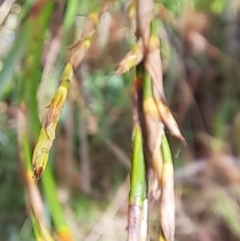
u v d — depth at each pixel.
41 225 0.19
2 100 0.26
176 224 0.28
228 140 0.31
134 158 0.16
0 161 0.26
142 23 0.18
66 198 0.27
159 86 0.17
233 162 0.30
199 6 0.30
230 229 0.29
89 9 0.22
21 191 0.26
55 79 0.24
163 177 0.16
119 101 0.29
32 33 0.21
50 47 0.24
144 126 0.17
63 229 0.19
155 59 0.17
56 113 0.16
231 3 0.31
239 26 0.32
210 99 0.31
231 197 0.29
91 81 0.29
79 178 0.27
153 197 0.16
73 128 0.28
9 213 0.26
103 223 0.26
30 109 0.21
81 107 0.27
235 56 0.32
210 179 0.29
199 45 0.31
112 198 0.28
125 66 0.17
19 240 0.25
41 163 0.16
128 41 0.28
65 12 0.23
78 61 0.18
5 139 0.26
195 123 0.30
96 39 0.28
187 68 0.31
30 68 0.21
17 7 0.25
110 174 0.28
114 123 0.29
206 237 0.28
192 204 0.29
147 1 0.18
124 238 0.27
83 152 0.27
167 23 0.29
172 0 0.29
